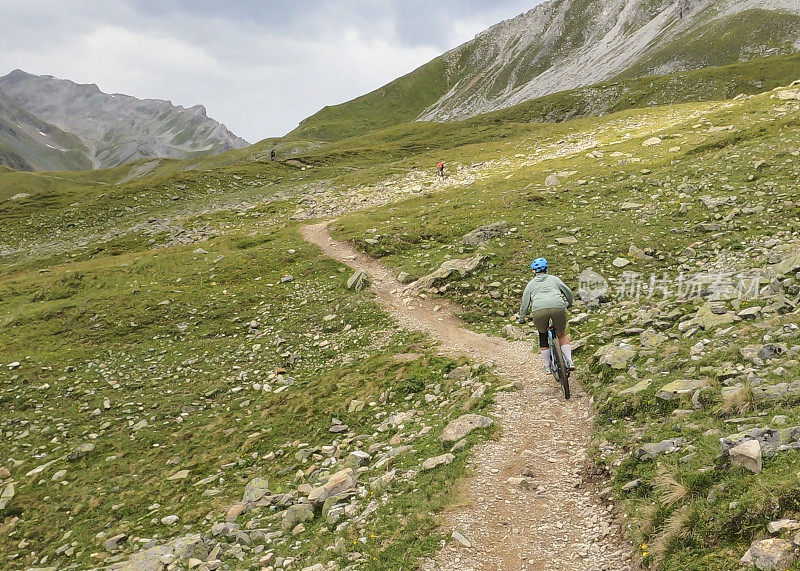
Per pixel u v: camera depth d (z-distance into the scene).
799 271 15.43
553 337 12.20
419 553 7.50
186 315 28.75
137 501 13.85
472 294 24.05
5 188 175.25
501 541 7.59
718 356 10.70
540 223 31.98
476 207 40.84
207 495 13.25
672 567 5.91
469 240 31.20
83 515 13.82
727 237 24.00
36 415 19.89
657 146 52.47
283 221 54.06
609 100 167.88
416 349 19.09
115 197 75.56
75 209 72.25
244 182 82.88
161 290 33.00
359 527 8.84
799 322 11.25
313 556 8.53
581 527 7.63
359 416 15.33
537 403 12.22
